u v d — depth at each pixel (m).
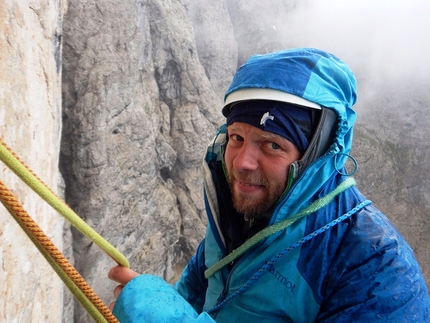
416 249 19.00
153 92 13.99
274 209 1.23
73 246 9.84
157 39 14.12
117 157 10.88
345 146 1.26
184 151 14.06
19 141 1.39
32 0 1.76
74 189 10.33
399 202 20.73
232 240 1.45
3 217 1.22
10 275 1.25
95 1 10.73
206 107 14.97
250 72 1.18
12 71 1.41
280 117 1.13
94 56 10.41
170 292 1.07
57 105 2.37
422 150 22.05
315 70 1.15
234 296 1.25
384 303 0.97
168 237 13.11
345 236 1.11
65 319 8.84
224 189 1.48
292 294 1.13
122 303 1.01
